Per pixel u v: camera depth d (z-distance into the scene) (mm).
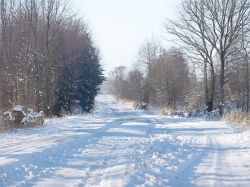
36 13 40344
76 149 16859
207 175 11664
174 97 71750
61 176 11719
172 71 73938
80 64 62750
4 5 36656
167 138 20594
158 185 10258
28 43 39750
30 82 37844
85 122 34125
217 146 18000
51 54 46344
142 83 93062
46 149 15992
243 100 56875
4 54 37438
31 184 10789
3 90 34750
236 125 27766
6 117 26703
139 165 12680
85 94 65750
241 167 12906
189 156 15078
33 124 27781
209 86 60219
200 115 44000
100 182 10758
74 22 58656
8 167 12469
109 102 121375
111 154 15539
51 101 47375
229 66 48875
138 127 28406
